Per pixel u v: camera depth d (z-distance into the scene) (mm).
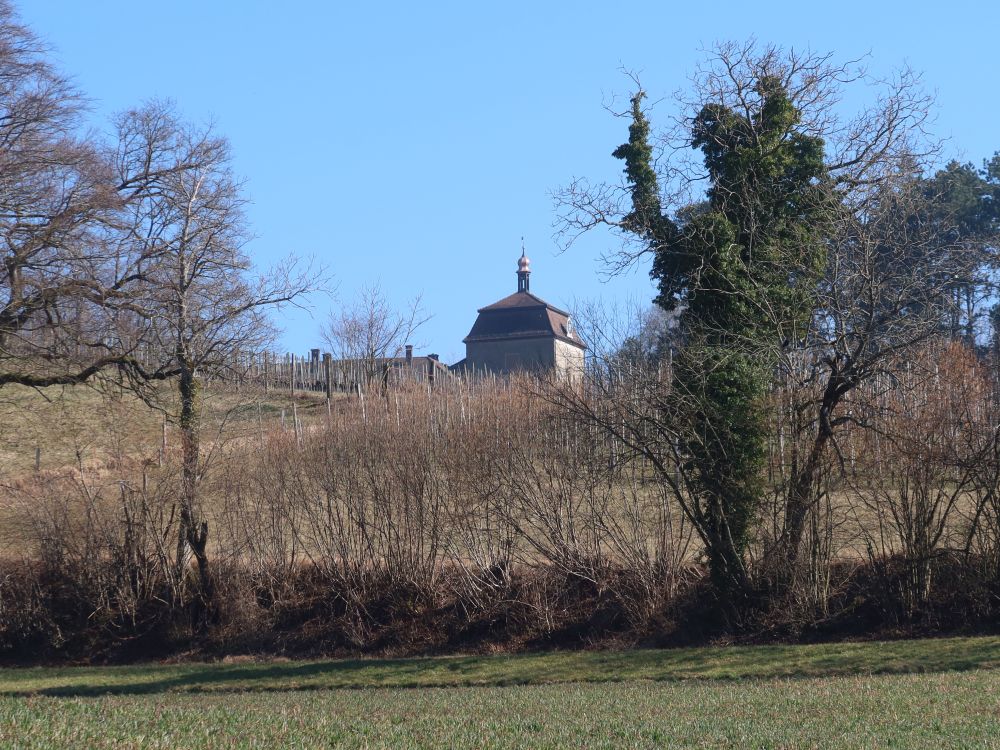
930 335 50281
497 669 47625
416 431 62156
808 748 23938
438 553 61750
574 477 58250
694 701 33938
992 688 35094
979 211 93250
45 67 56344
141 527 60594
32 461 74750
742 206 53094
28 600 58875
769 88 55000
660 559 56250
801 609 51531
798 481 51812
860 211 53281
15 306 55188
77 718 23188
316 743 21953
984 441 52750
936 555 51969
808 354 53219
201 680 49062
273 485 62156
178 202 60312
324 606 60312
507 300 176375
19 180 55469
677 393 52844
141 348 60531
